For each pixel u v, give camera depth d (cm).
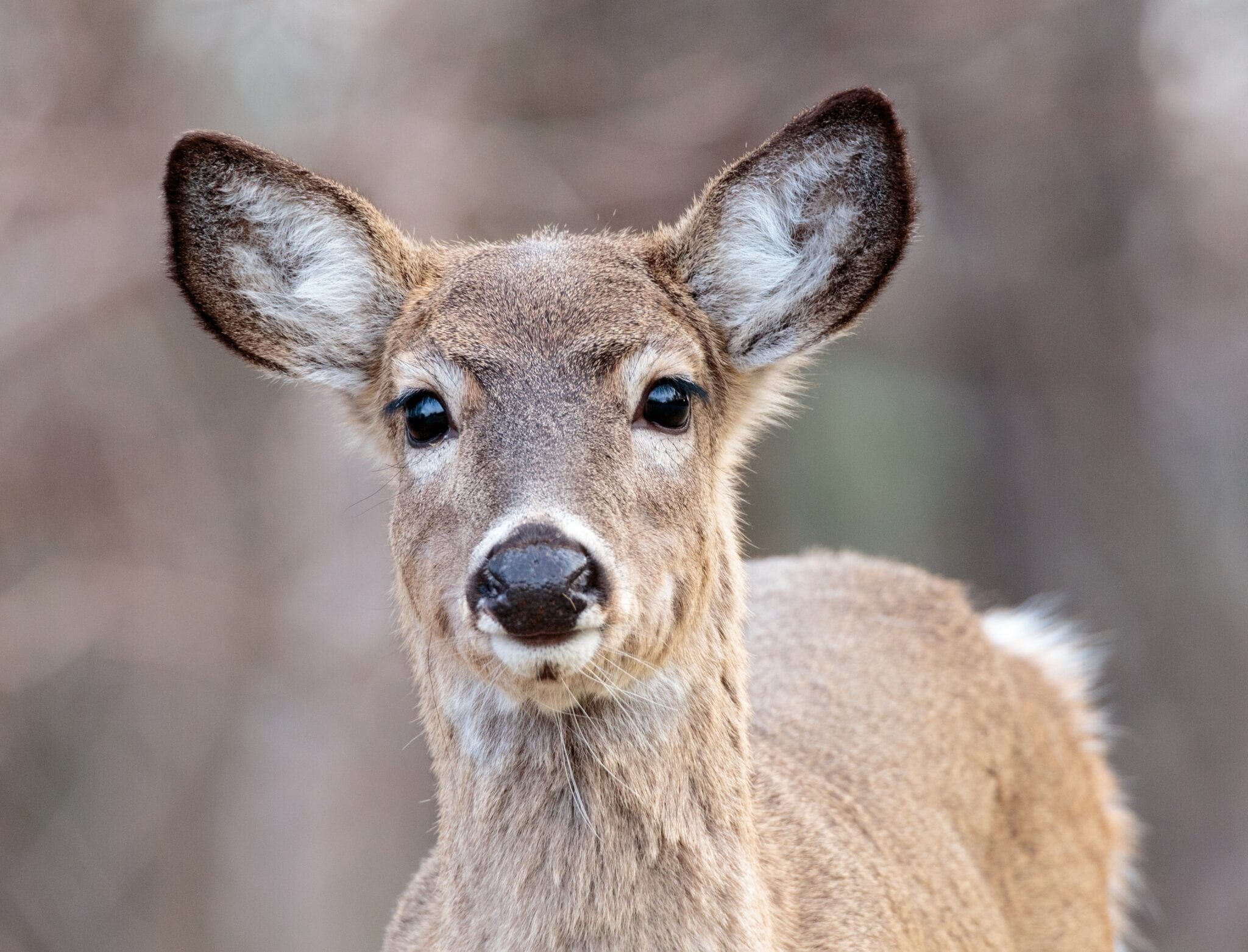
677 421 665
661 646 634
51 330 1661
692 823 639
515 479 622
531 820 634
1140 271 2158
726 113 1681
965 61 1850
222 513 1991
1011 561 2238
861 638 905
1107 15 1969
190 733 1980
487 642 604
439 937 665
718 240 706
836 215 709
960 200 2114
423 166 1603
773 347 721
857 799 805
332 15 1681
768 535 2253
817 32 1769
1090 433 2189
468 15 1717
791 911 697
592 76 1759
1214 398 2323
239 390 2031
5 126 1656
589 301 668
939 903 793
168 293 1755
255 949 1833
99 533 1898
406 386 673
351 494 1777
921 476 2288
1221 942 1992
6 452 1842
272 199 731
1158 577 2202
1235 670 2188
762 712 836
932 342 2198
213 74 1750
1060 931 906
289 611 1778
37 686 2033
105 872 2061
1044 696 995
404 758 1819
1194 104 2045
